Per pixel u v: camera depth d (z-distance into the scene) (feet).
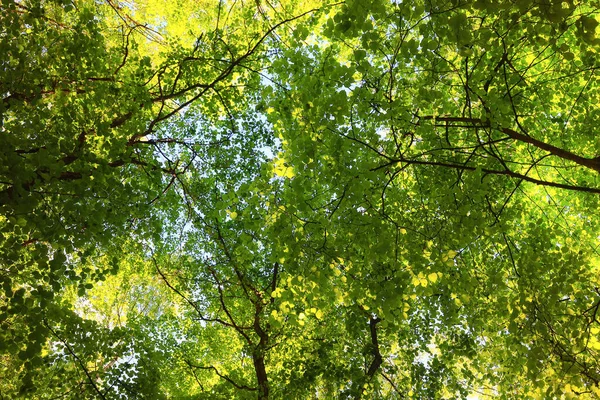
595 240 29.55
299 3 34.32
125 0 36.52
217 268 38.78
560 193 29.30
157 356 25.07
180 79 30.45
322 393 31.86
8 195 14.28
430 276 19.69
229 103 31.86
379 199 22.93
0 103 14.99
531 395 24.61
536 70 27.02
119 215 17.94
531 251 22.84
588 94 24.88
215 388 33.32
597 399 18.79
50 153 15.78
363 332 32.81
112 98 20.92
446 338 31.86
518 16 14.02
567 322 20.24
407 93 23.54
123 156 19.19
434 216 23.81
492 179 27.53
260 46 31.17
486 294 25.89
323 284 19.61
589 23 12.37
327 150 18.74
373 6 15.83
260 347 34.06
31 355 15.23
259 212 20.07
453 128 26.99
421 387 30.19
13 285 15.61
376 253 19.52
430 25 15.42
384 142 23.82
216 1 36.88
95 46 20.07
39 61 18.49
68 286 38.68
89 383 21.06
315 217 19.94
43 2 22.17
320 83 18.35
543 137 27.04
